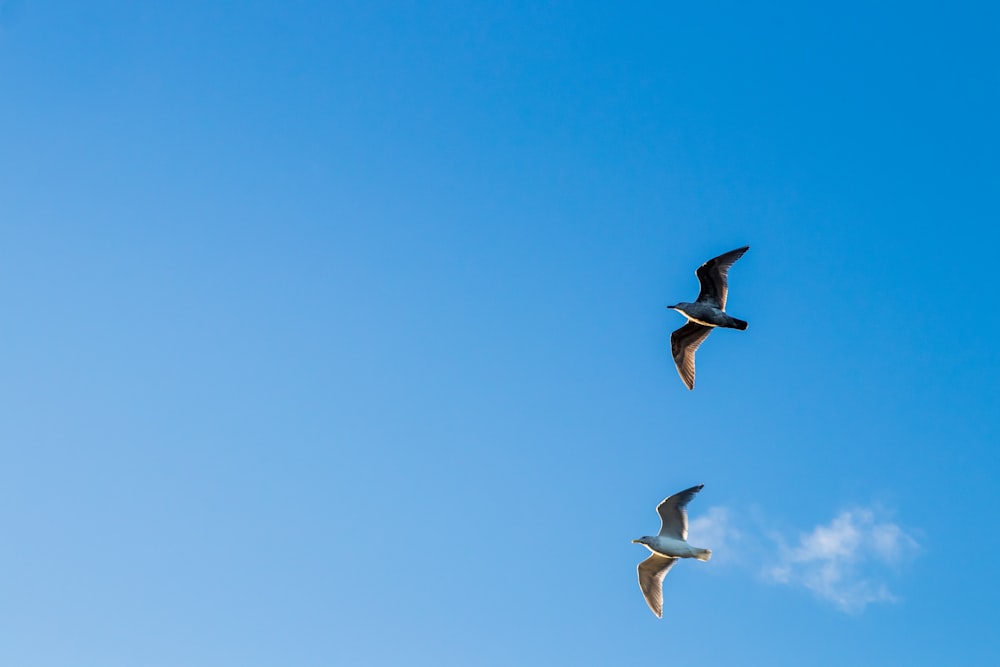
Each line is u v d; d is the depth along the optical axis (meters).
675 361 40.75
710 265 38.44
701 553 36.53
